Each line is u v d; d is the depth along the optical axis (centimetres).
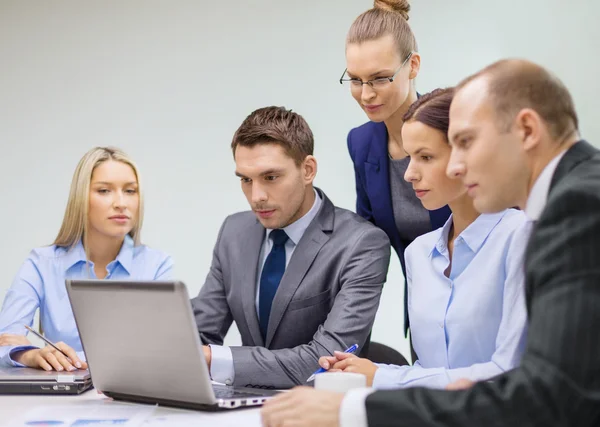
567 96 112
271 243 211
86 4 369
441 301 167
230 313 219
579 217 99
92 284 148
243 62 360
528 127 110
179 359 140
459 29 345
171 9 364
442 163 161
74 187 240
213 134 362
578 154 109
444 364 165
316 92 355
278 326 202
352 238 202
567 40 342
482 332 158
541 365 96
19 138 372
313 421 110
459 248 165
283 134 196
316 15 354
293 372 179
